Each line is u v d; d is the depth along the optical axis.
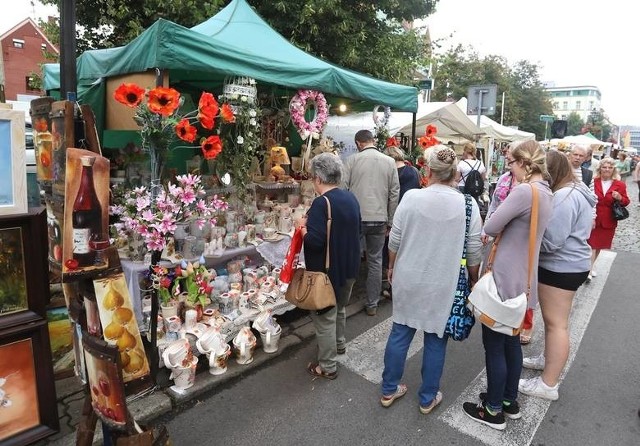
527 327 3.49
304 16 7.31
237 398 2.91
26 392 2.08
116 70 3.54
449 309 2.49
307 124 4.22
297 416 2.73
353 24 8.21
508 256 2.38
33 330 2.06
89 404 1.95
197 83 4.96
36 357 2.09
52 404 2.14
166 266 3.15
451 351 3.67
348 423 2.67
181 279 3.31
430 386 2.72
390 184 4.21
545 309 2.87
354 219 2.95
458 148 11.51
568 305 2.81
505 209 2.34
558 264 2.73
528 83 36.09
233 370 3.16
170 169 3.84
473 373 3.32
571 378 3.25
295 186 4.72
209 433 2.56
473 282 2.57
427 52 10.55
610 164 5.38
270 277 3.91
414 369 3.34
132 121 3.69
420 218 2.47
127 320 1.87
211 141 2.97
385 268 4.89
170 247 3.22
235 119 3.58
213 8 7.02
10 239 1.97
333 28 7.89
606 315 4.49
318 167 2.91
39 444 2.36
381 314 4.36
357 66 8.77
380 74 9.09
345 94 4.54
